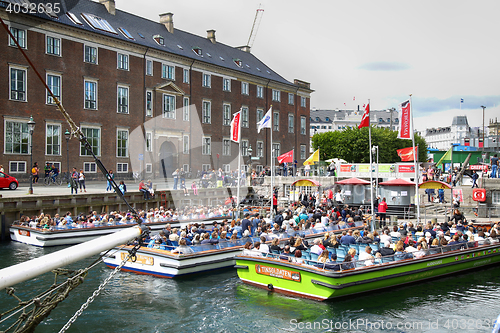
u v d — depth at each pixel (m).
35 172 36.09
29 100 37.78
